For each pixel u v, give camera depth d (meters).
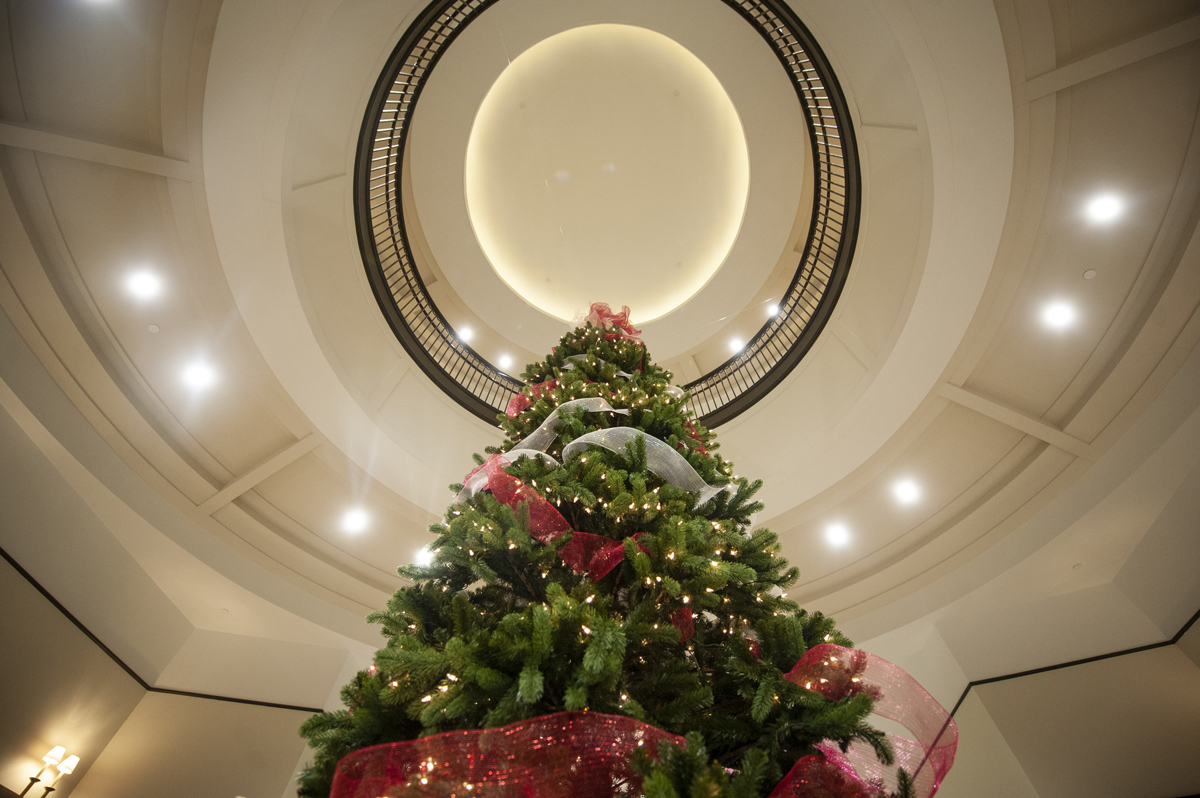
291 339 5.66
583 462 2.46
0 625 4.76
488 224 8.98
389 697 1.62
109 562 5.56
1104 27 4.21
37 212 4.72
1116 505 5.32
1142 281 4.96
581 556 2.22
